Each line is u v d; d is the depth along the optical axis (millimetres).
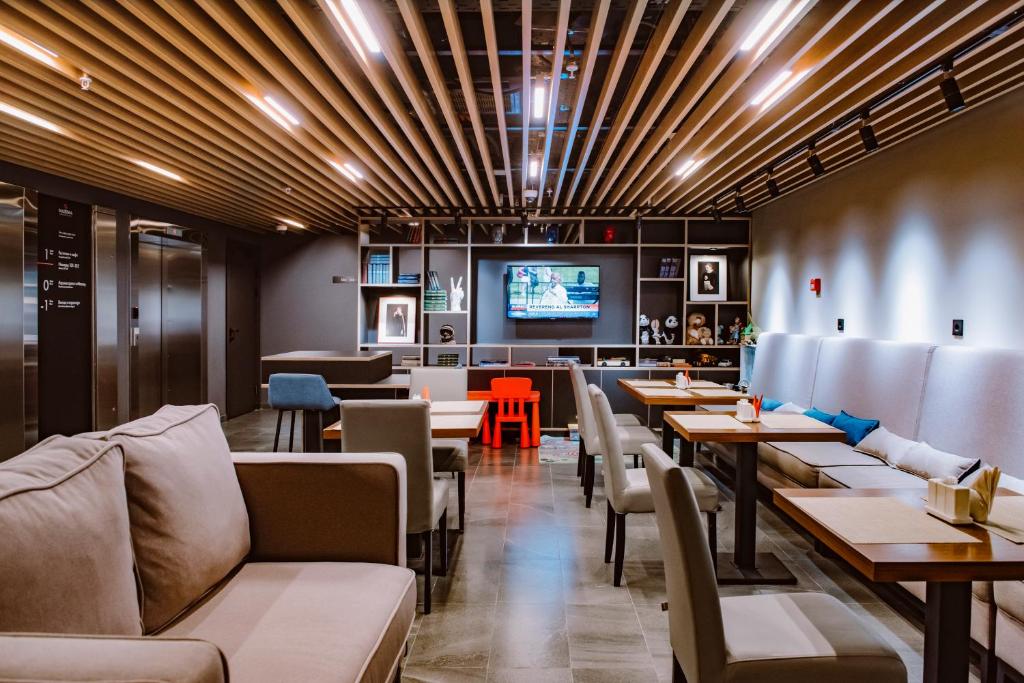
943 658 1549
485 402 4082
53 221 5203
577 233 7629
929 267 4047
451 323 7668
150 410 6523
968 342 3680
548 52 3744
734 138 4180
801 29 2828
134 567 1471
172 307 6875
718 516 4035
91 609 1221
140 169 4914
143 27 2660
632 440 4230
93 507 1316
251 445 6246
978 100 3408
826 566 3170
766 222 6742
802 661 1464
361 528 1984
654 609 2711
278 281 8562
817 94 3352
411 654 2338
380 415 2627
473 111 3729
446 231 7906
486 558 3291
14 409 4793
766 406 5496
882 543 1528
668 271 7258
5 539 1084
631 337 7500
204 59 2887
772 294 6570
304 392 4605
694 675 1490
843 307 5137
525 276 7418
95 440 1523
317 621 1536
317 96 3607
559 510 4133
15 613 1061
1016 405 3043
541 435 6918
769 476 4188
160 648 843
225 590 1728
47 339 5164
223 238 7742
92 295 5594
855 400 4477
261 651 1379
